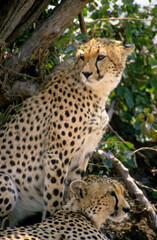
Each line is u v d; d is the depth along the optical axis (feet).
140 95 45.11
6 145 28.22
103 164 35.01
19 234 22.08
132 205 32.40
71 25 33.30
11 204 26.58
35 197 28.09
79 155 29.09
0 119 32.83
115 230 30.42
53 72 30.83
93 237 24.25
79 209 26.12
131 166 39.37
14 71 30.09
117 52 28.17
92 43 28.04
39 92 29.30
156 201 36.19
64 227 24.23
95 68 27.17
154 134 36.37
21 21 31.48
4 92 30.99
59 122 27.17
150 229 31.19
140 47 45.37
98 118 28.40
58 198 27.22
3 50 29.43
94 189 26.00
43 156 27.71
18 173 27.68
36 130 28.14
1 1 30.04
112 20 40.01
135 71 44.98
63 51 32.94
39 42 31.40
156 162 40.65
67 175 29.55
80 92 27.68
